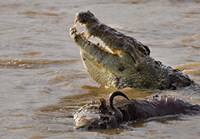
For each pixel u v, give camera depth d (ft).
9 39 167.02
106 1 225.15
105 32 120.67
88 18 120.26
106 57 122.01
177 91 122.11
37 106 108.99
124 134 92.94
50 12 207.10
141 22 195.21
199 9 214.48
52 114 103.81
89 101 113.19
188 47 161.27
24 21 192.44
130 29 185.47
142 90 122.52
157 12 209.56
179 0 225.35
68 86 123.75
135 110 99.45
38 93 117.91
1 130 95.66
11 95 116.16
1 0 220.64
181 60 147.23
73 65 141.38
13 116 102.63
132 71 122.72
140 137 92.22
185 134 94.27
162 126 97.19
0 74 132.26
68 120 99.91
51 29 181.98
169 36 177.17
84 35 121.90
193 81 126.72
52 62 143.23
